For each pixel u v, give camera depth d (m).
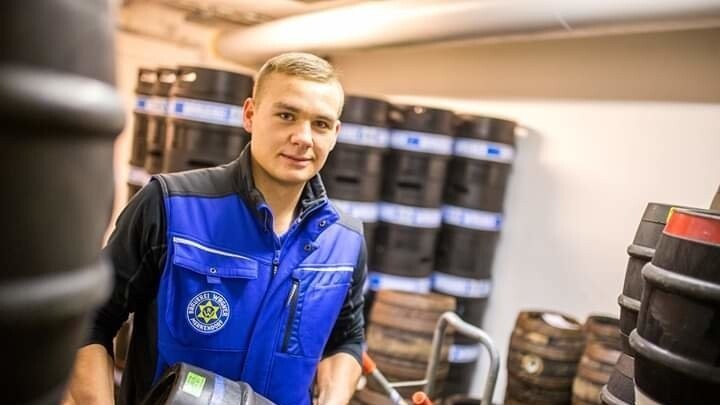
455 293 3.08
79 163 0.47
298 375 1.42
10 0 0.42
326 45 3.36
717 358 0.90
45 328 0.46
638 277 1.29
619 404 1.24
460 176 3.06
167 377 1.17
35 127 0.43
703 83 2.35
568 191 2.83
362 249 1.60
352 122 2.85
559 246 2.86
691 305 0.93
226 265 1.33
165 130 3.08
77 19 0.46
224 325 1.33
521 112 3.10
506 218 3.13
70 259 0.48
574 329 2.32
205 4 3.92
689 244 0.95
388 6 2.97
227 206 1.36
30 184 0.43
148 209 1.30
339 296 1.50
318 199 1.44
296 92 1.32
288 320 1.39
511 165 3.07
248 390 1.16
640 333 1.04
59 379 0.51
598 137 2.73
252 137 1.40
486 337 1.89
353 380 1.60
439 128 2.97
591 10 2.11
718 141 2.30
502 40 2.55
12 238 0.43
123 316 1.33
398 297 2.64
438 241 3.19
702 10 1.85
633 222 2.56
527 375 2.32
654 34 2.52
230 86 2.63
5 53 0.42
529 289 2.99
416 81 3.81
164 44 4.31
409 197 3.01
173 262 1.28
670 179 2.44
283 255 1.39
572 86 2.85
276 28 3.64
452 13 2.60
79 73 0.46
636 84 2.59
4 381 0.45
